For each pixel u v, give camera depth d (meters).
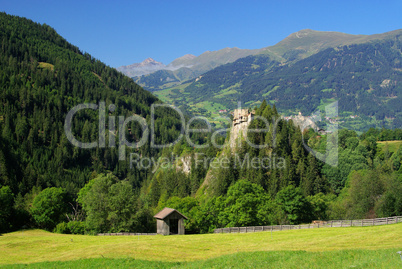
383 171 135.25
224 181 163.50
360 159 162.00
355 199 103.88
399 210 88.50
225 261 44.19
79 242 68.56
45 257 57.16
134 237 74.81
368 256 39.47
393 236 51.84
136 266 46.56
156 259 49.78
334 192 155.62
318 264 38.78
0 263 54.31
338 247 49.03
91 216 94.69
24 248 64.56
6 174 173.88
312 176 154.88
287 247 51.91
